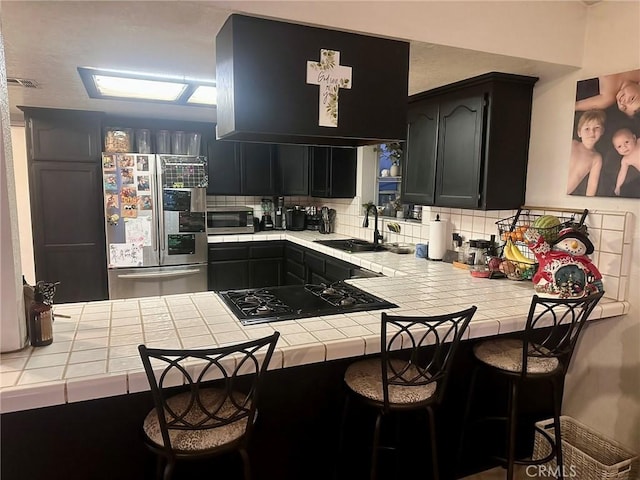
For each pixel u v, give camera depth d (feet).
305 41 6.11
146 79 8.68
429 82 8.92
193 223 14.28
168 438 4.26
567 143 8.02
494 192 8.56
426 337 5.67
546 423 7.77
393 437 6.84
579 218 7.80
